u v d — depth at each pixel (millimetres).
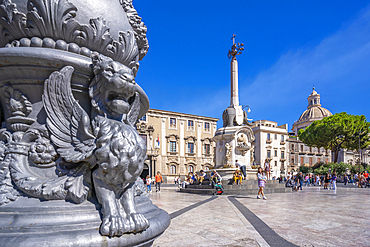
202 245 2941
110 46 1680
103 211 1365
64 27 1523
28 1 1509
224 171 13055
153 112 37344
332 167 35031
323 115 68000
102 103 1537
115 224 1270
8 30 1583
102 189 1391
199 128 40500
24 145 1529
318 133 36719
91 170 1494
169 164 37375
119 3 1864
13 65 1492
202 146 40375
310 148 53719
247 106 15672
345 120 34438
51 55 1446
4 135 1578
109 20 1676
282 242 3152
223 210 5891
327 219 4855
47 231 1238
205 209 6062
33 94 1577
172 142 38375
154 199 8914
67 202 1418
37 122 1562
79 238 1192
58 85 1476
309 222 4523
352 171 35469
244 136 13820
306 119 69438
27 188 1398
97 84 1514
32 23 1511
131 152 1350
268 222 4445
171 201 8102
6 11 1525
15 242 1118
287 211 5848
